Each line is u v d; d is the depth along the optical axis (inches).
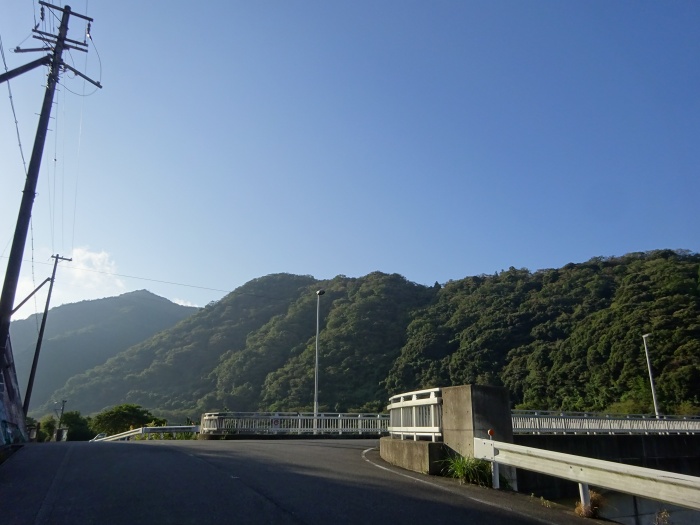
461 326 2783.0
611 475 276.4
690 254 3090.6
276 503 280.8
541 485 417.7
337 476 382.3
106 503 277.3
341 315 2960.1
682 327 1982.0
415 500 302.7
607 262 3270.2
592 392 2096.5
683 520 515.2
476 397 398.9
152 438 1120.8
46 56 689.0
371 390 2420.0
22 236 628.4
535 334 2561.5
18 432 1007.0
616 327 2139.5
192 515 252.5
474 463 376.2
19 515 252.2
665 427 1109.7
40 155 666.8
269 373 2682.1
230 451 554.9
